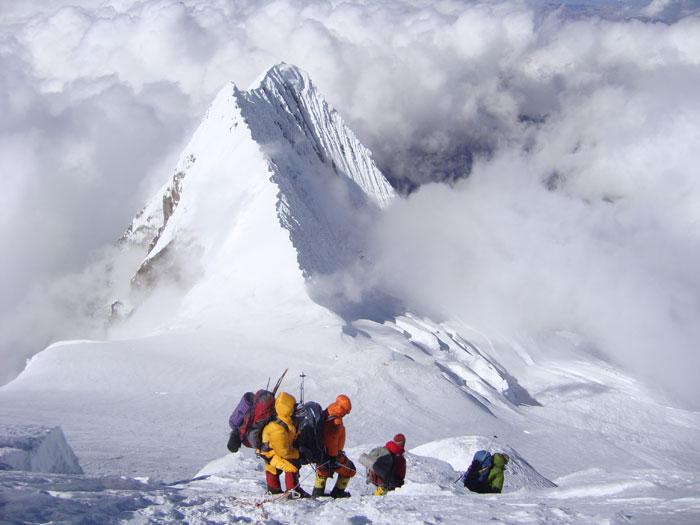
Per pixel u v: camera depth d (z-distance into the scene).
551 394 83.94
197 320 74.25
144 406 41.28
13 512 6.61
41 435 10.59
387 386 52.28
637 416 74.56
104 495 7.61
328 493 10.02
